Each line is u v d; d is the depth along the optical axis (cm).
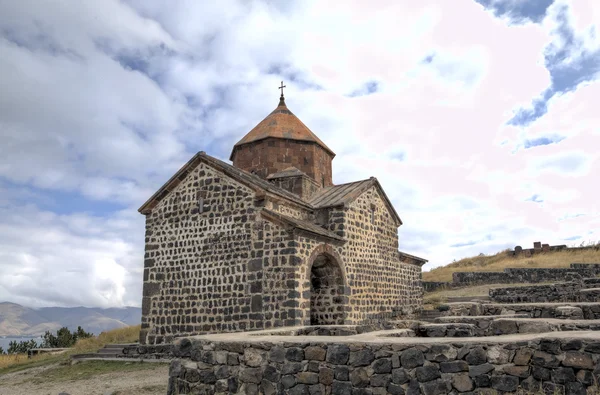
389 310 2425
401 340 694
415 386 656
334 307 2039
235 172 1927
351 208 2203
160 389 1189
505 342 623
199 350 861
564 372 584
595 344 574
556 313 1367
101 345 2495
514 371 610
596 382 563
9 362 2412
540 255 4462
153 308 2028
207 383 837
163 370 1550
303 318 1730
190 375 861
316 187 2503
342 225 2117
